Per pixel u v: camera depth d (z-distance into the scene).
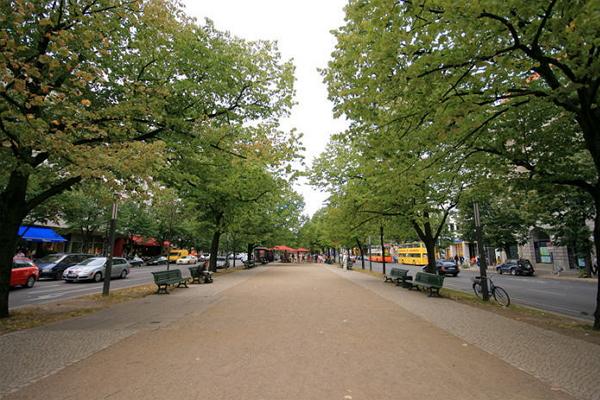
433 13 6.62
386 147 8.69
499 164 10.62
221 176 13.96
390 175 9.97
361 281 20.91
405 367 5.25
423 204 15.88
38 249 38.06
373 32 7.23
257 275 26.11
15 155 7.59
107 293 14.02
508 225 37.53
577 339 7.01
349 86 8.74
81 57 9.44
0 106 6.52
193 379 4.74
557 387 4.53
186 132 11.04
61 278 24.94
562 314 11.15
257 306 10.95
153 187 8.87
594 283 23.28
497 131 10.19
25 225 27.66
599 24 5.04
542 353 6.02
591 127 7.88
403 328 7.88
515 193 12.67
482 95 7.78
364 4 7.51
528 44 6.95
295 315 9.38
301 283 19.14
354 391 4.34
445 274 32.31
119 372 5.02
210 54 11.45
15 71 7.11
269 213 38.47
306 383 4.60
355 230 23.25
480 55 6.62
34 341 6.75
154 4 8.99
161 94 9.95
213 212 27.67
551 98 7.12
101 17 8.67
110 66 10.16
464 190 14.20
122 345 6.45
